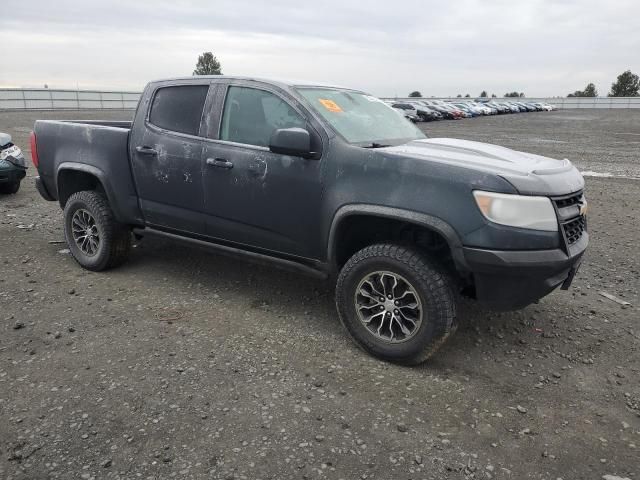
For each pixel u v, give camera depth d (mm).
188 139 4449
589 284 5297
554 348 3945
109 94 47656
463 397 3266
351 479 2527
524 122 38125
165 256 5820
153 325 4105
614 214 8445
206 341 3871
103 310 4355
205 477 2508
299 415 3010
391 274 3527
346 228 3834
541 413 3129
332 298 4789
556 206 3373
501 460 2709
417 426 2953
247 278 5215
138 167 4742
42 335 3885
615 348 3965
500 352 3871
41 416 2930
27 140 17016
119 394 3156
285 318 4324
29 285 4859
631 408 3211
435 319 3406
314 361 3639
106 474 2514
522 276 3273
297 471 2566
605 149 18594
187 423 2906
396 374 3510
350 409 3088
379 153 3590
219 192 4285
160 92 4730
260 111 4176
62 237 6484
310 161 3828
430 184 3375
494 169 3363
